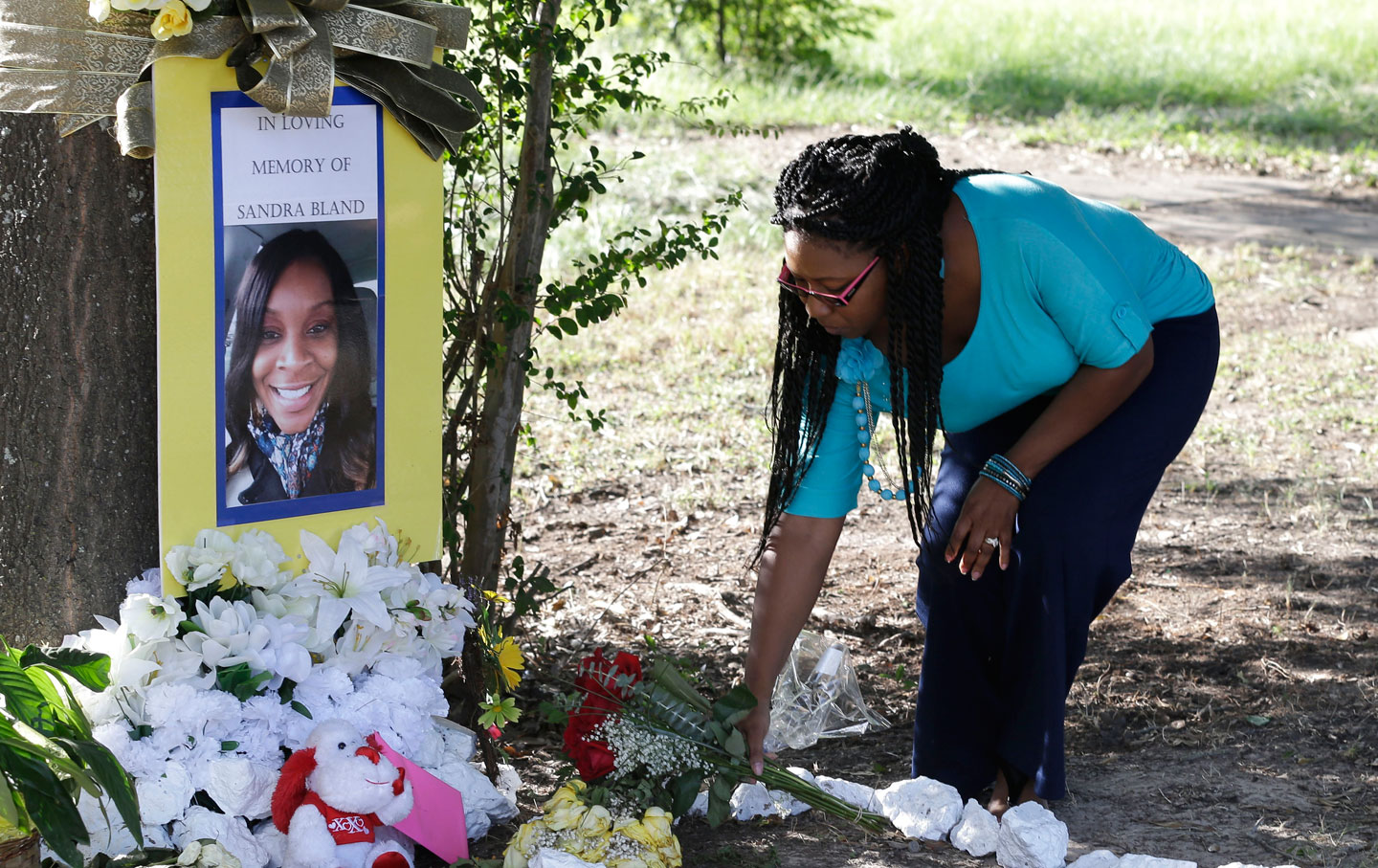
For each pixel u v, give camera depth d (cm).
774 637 312
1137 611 467
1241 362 766
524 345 360
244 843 255
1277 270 962
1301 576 498
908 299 277
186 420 260
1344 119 1552
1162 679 409
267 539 270
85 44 246
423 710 282
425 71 275
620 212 954
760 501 570
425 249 281
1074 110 1541
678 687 292
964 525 292
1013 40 1947
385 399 282
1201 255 996
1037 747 303
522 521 543
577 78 372
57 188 265
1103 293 280
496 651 323
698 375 721
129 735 254
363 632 276
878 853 299
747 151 1231
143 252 273
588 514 555
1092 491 297
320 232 268
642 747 285
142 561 287
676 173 1098
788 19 1778
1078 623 302
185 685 254
